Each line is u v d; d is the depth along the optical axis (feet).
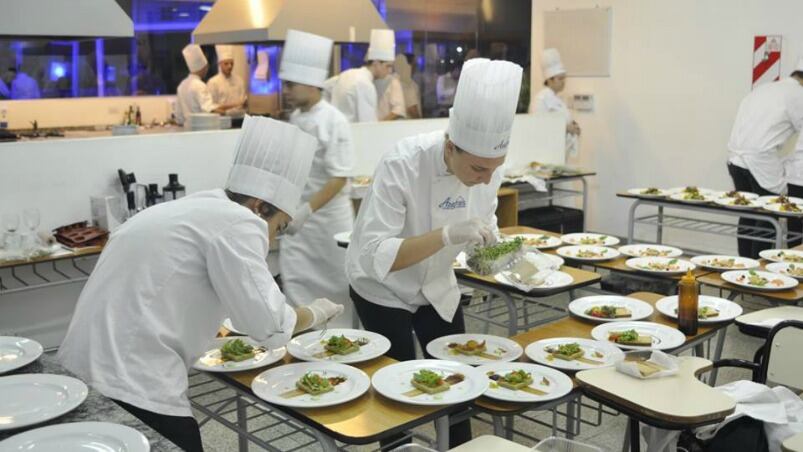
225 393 11.57
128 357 5.65
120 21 10.00
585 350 7.45
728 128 20.52
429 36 25.30
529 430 10.37
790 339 7.39
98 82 25.04
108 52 25.03
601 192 23.67
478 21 25.18
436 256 7.83
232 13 16.78
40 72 23.94
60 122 24.35
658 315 8.66
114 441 4.24
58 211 12.62
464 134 6.96
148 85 26.02
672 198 16.30
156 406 5.61
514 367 6.89
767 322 8.48
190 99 24.02
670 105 21.65
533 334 8.09
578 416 9.39
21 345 6.00
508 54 25.16
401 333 8.03
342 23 16.67
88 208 12.89
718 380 11.94
